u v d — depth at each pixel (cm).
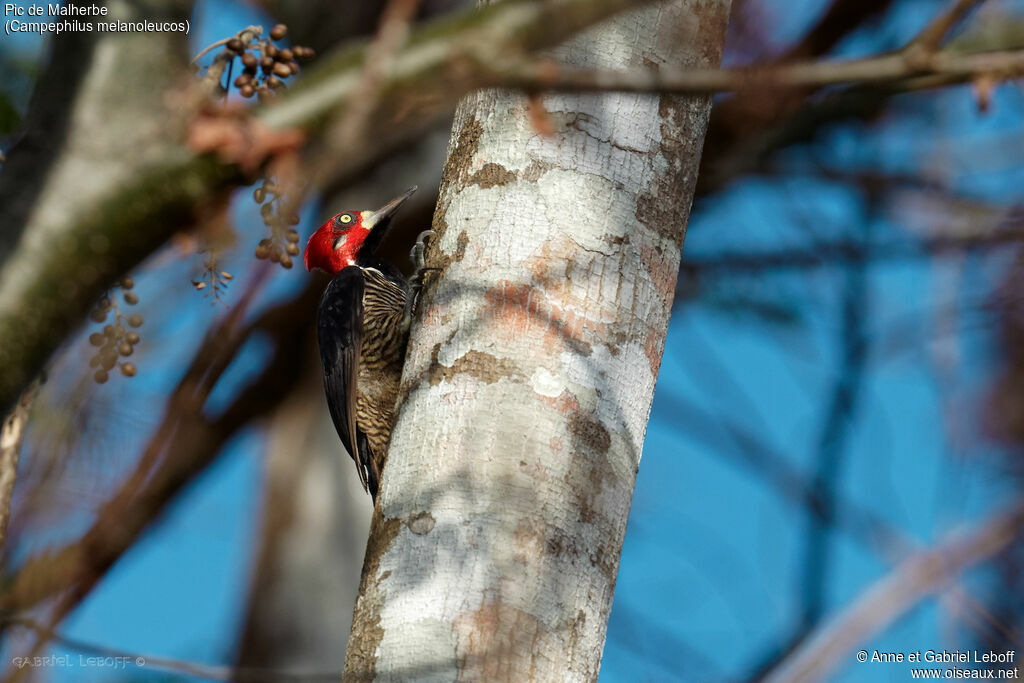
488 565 617
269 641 1474
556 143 712
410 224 1480
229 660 1488
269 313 1418
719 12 735
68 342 439
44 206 416
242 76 518
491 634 602
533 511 631
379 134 451
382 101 414
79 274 418
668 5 722
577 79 409
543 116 432
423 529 635
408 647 605
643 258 701
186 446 1147
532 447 645
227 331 1059
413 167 1470
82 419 1006
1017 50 422
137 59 425
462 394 667
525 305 679
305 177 439
